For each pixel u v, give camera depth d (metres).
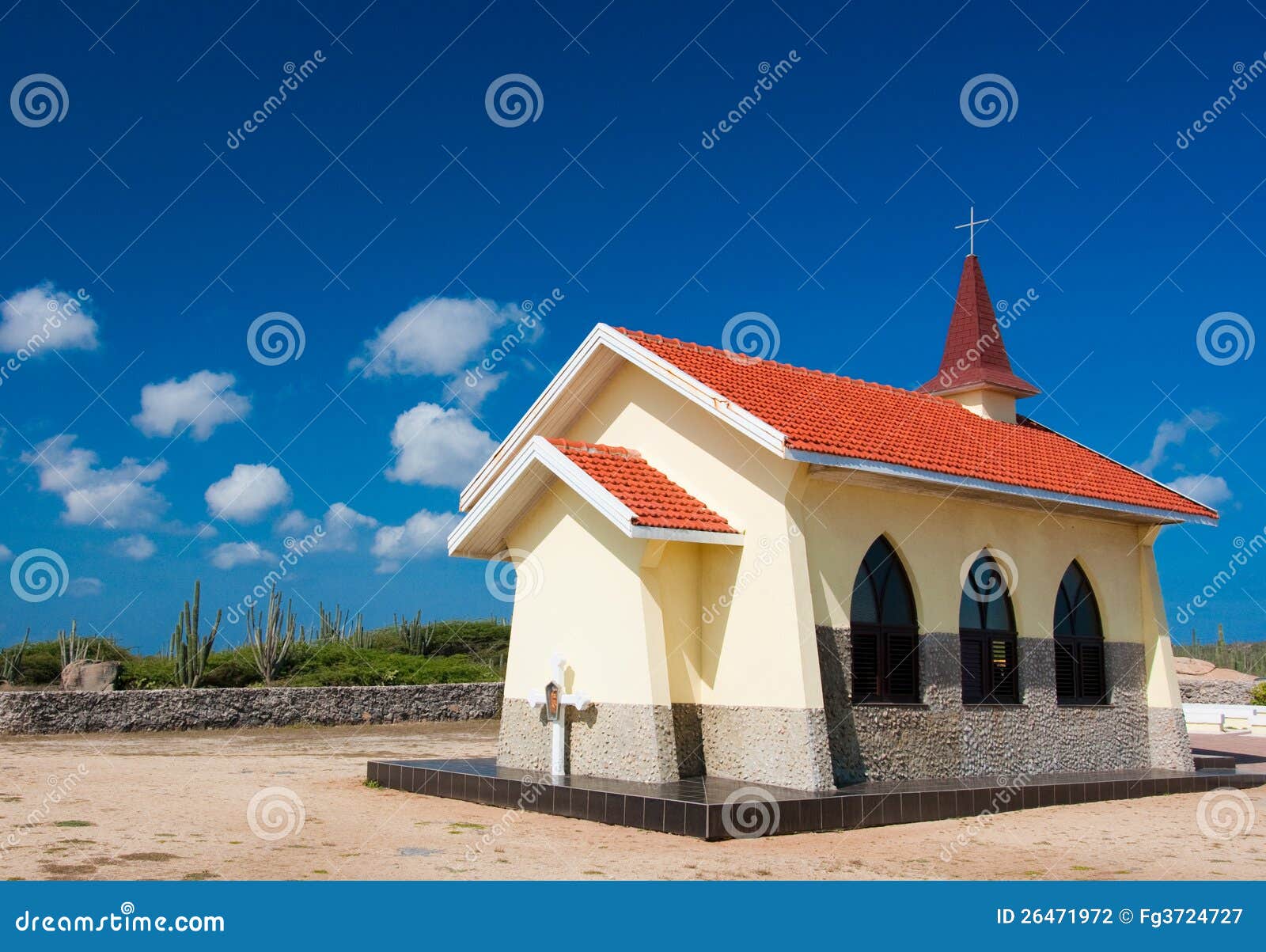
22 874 10.15
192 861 10.88
